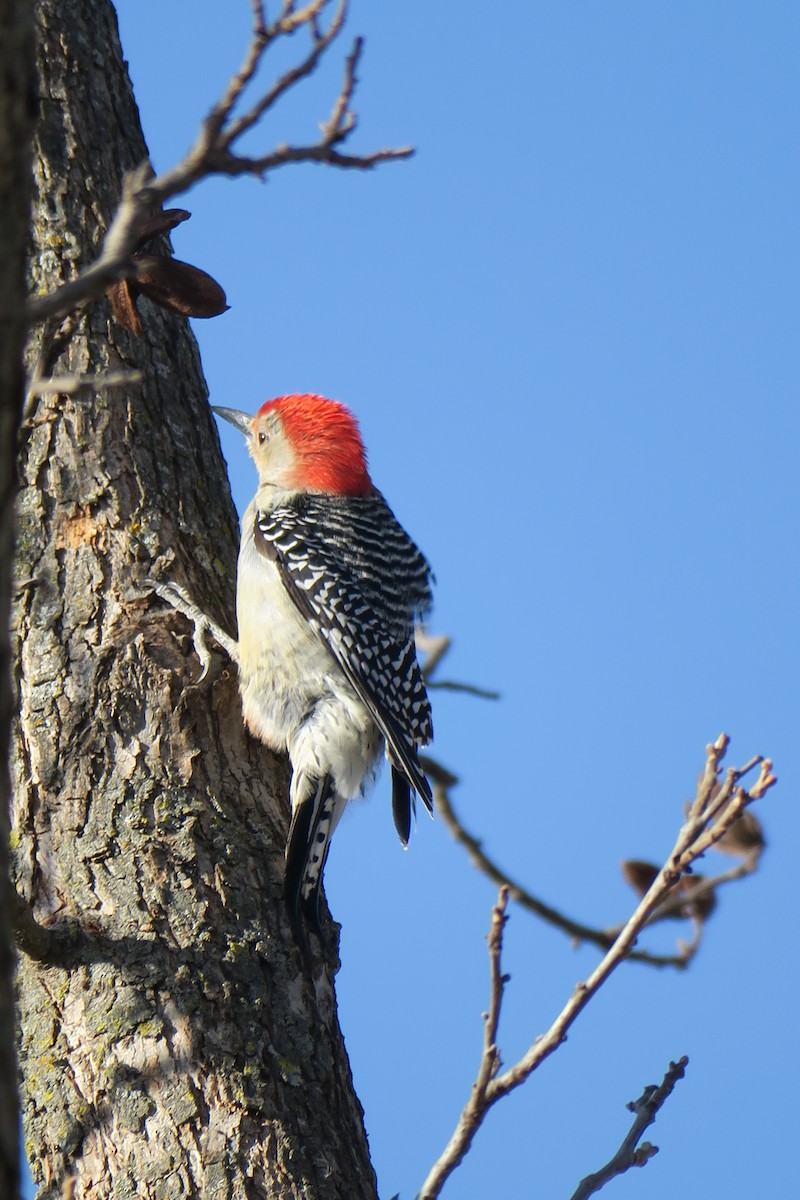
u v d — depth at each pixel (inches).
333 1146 341.1
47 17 480.7
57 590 405.7
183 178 196.2
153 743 386.6
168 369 460.8
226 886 367.9
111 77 487.5
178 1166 324.8
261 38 196.4
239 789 395.9
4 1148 145.9
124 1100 332.5
